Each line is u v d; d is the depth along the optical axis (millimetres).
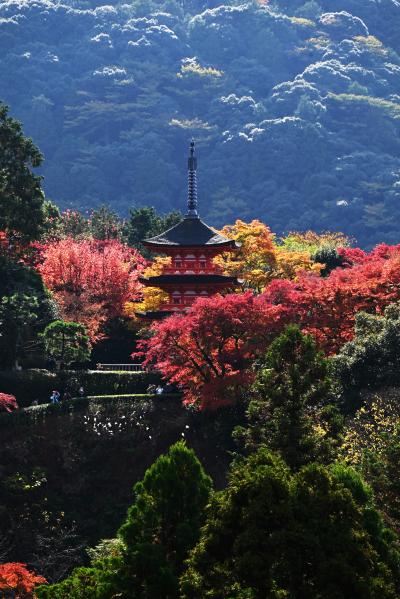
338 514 50719
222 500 52312
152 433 114000
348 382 93188
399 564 53031
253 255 138375
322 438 71625
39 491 108625
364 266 113438
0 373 117562
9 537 104188
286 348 71938
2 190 133250
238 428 73938
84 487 110812
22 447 109812
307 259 138625
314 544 49062
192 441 111375
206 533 52094
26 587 70250
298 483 51375
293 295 106688
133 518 56875
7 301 120875
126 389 120250
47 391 119125
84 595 56750
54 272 139125
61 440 111875
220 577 50062
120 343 142000
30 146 135125
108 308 140250
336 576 48750
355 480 56375
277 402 71188
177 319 107000
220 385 104438
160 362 112312
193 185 132125
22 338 124312
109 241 162625
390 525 63562
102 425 113500
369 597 48469
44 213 135750
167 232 129375
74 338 121750
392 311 99062
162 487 56875
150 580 53531
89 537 107062
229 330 104750
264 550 49500
